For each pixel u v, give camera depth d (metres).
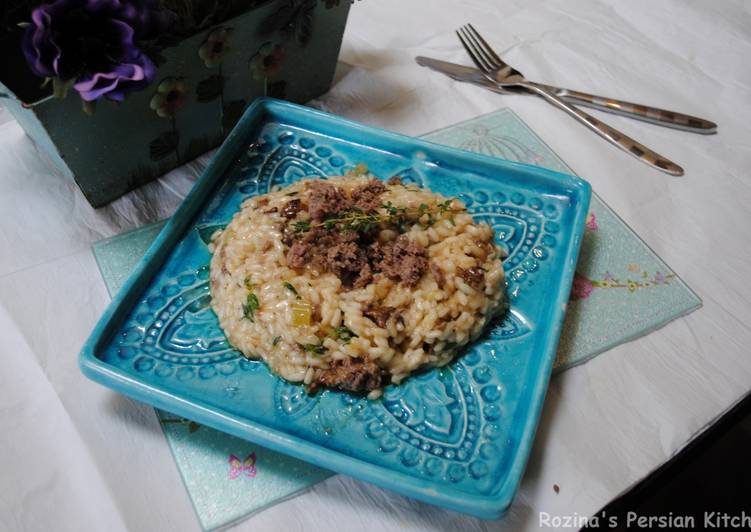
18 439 0.36
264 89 0.49
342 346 0.37
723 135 0.52
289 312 0.37
